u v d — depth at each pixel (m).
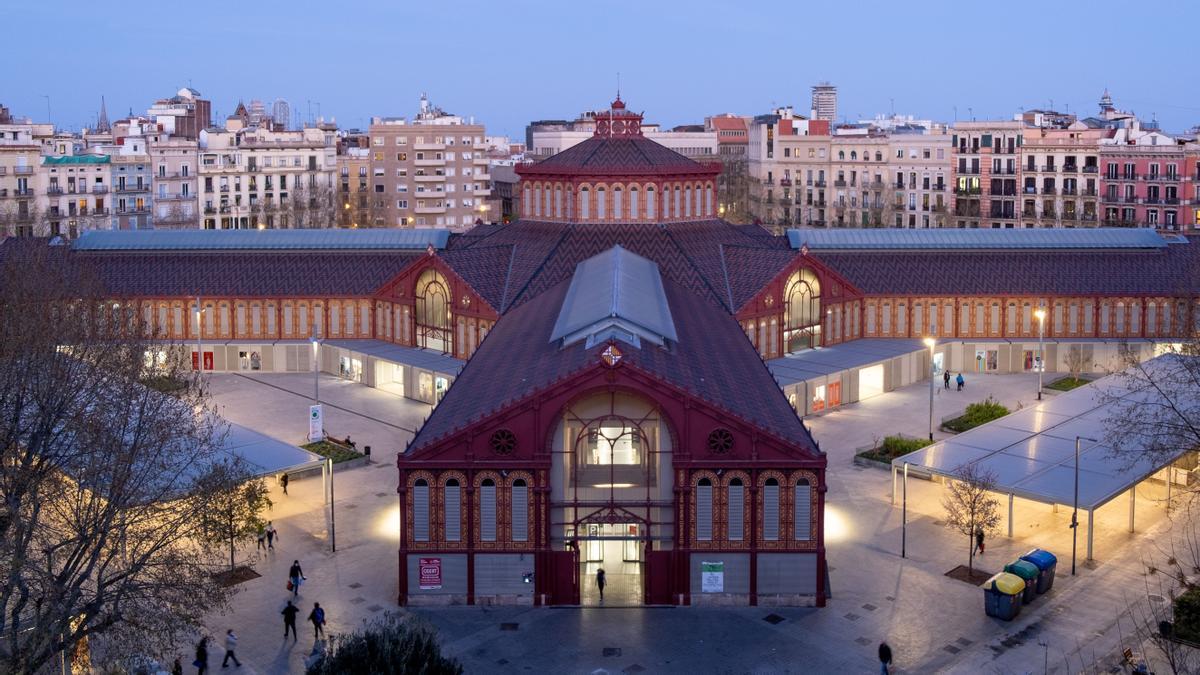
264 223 199.12
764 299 106.25
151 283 117.81
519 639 59.03
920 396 107.19
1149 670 53.84
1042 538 72.12
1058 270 117.06
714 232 116.31
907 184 199.38
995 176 185.00
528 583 62.91
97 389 64.38
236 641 58.78
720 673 55.47
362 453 89.12
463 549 62.78
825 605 62.66
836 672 55.59
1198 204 162.12
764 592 62.78
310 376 116.31
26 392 60.88
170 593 54.56
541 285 106.88
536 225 115.56
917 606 62.62
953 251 119.44
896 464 75.88
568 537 62.81
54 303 79.06
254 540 69.75
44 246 119.56
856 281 117.00
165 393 62.22
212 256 120.62
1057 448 77.12
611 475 62.34
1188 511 72.69
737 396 67.56
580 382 61.50
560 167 113.19
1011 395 106.81
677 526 62.44
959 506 73.12
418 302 112.38
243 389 110.56
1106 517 75.62
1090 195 174.12
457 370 103.06
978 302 116.19
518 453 62.06
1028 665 56.00
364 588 65.44
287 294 117.25
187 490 62.75
